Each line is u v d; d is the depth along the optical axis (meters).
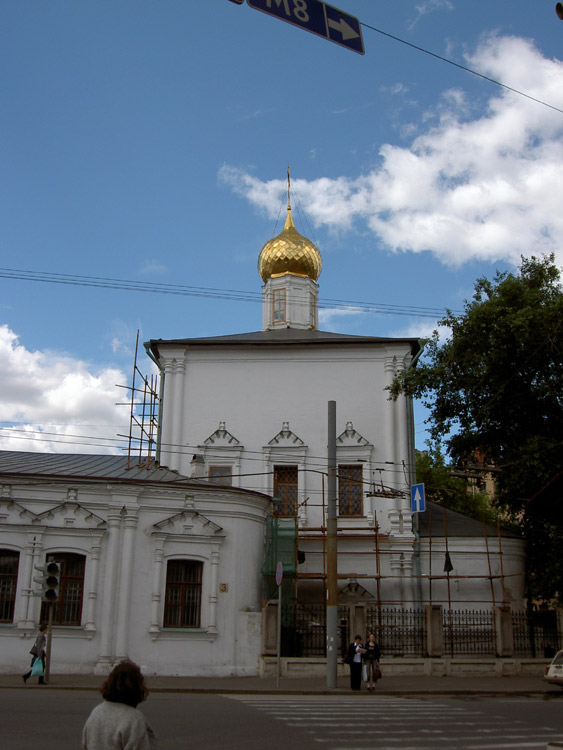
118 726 4.96
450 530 31.64
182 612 23.98
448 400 31.78
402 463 32.19
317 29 10.39
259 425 33.06
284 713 14.45
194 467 28.81
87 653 22.73
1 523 23.14
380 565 30.45
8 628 22.53
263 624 23.69
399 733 12.20
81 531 23.52
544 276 32.28
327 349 33.69
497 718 14.38
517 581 30.70
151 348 34.31
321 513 31.84
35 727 11.70
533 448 28.02
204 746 10.56
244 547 25.00
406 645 25.59
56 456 29.67
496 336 29.42
